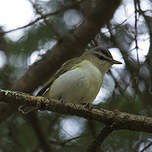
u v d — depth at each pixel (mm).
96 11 13031
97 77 10500
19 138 13219
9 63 13391
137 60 10883
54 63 12969
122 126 8750
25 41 12844
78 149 12281
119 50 12203
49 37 12914
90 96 10594
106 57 11758
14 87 12656
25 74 12930
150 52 10688
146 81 12438
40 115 13125
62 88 10438
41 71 12891
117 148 11641
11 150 12547
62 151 12438
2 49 13430
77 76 10367
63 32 13188
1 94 8586
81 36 13031
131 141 11523
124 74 12828
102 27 13219
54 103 8781
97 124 12742
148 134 11414
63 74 10602
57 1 13367
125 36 12531
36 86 12977
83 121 12875
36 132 12867
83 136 12109
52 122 13000
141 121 8656
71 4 12953
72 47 13055
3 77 13305
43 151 13016
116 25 12062
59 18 13312
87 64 10719
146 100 12250
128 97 12125
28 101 8695
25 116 12656
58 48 13094
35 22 11938
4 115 12953
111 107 12000
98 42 13141
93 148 8992
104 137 8906
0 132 12828
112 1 12906
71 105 8828
